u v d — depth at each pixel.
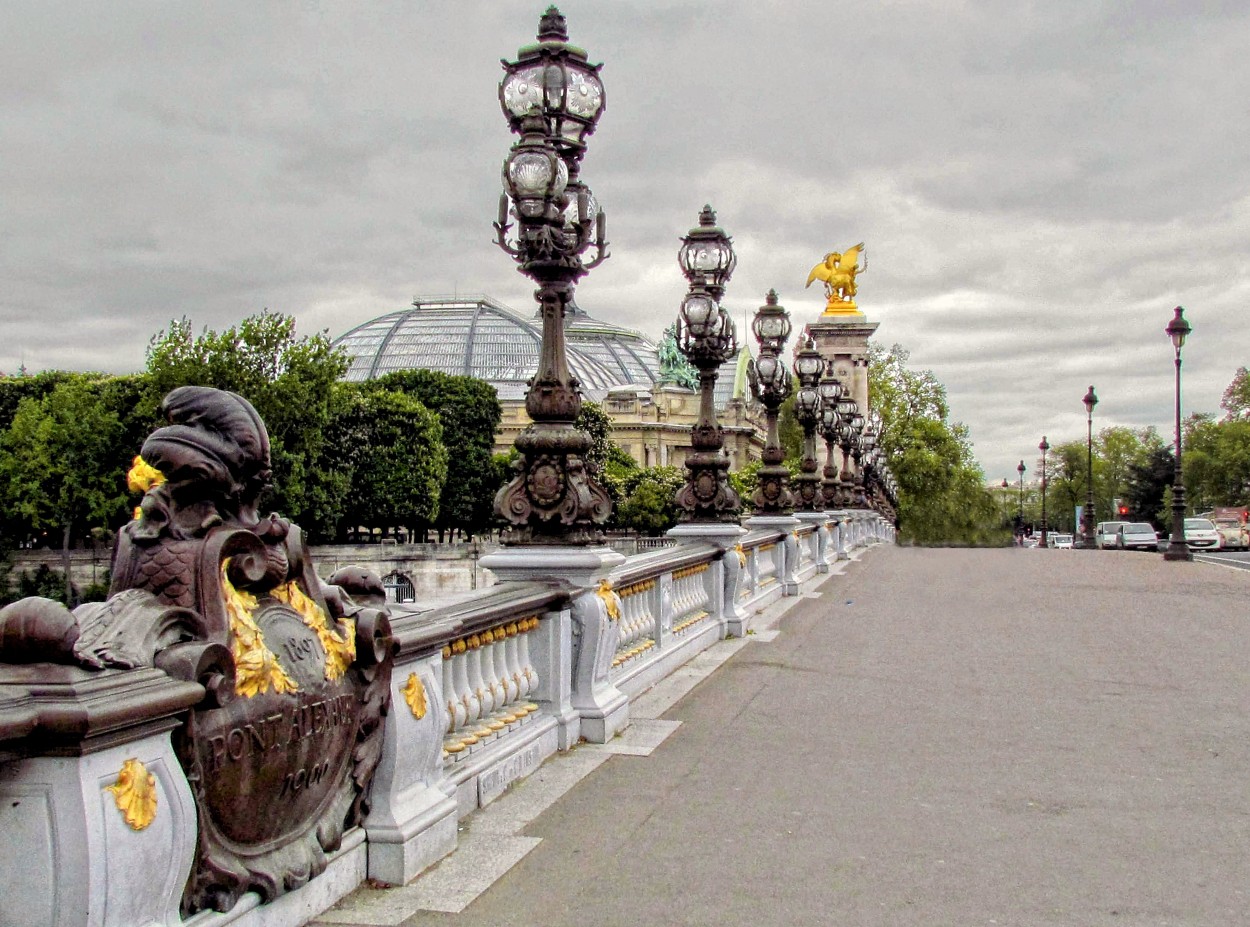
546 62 9.64
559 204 9.68
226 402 5.00
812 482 30.23
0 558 69.00
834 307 71.06
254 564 5.06
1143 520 127.62
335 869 5.86
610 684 10.49
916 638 16.67
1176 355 41.94
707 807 7.91
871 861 6.82
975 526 120.31
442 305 168.25
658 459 130.00
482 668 8.36
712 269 16.23
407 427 80.44
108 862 4.04
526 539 9.75
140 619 4.49
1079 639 16.66
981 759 9.36
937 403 125.50
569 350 158.50
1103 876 6.59
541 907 6.00
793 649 15.51
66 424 67.00
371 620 5.88
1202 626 18.38
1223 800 8.19
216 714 4.66
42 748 3.96
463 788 7.54
